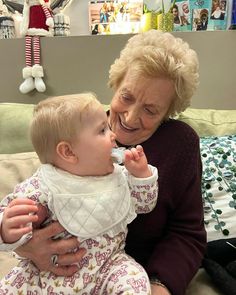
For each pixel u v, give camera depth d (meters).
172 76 0.91
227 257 1.12
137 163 0.83
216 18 1.67
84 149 0.81
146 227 0.96
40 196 0.81
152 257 0.93
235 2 1.62
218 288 1.00
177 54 0.93
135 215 0.86
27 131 1.43
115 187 0.84
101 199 0.81
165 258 0.91
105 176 0.85
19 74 1.69
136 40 0.97
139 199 0.86
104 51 1.65
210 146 1.29
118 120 0.97
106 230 0.82
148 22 1.65
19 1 1.73
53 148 0.82
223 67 1.65
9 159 1.34
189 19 1.67
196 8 1.66
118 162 0.87
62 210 0.80
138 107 0.92
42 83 1.65
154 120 0.94
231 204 1.17
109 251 0.82
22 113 1.46
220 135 1.42
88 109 0.81
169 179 0.95
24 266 0.84
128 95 0.92
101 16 1.73
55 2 1.72
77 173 0.83
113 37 1.63
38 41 1.64
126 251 0.99
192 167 0.97
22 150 1.43
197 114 1.49
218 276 0.99
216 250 1.11
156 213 0.95
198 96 1.69
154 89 0.90
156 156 0.96
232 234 1.13
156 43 0.94
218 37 1.62
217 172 1.22
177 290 0.86
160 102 0.92
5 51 1.66
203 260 1.07
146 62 0.89
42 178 0.83
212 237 1.13
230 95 1.68
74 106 0.81
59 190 0.81
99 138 0.82
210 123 1.45
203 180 1.20
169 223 0.99
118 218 0.83
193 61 0.96
